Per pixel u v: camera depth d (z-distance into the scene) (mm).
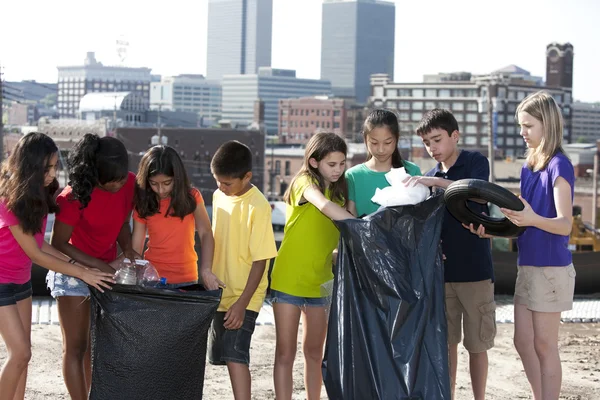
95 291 4430
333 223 4941
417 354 4402
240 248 5125
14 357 4719
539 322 5000
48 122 90562
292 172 102125
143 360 4387
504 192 4461
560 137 4965
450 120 5250
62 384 6266
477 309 5359
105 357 4410
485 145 141625
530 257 5008
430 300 4484
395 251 4508
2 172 4695
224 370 6785
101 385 4426
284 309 5211
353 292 4566
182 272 5086
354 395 4504
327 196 5160
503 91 142750
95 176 4824
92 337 4492
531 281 5012
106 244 5148
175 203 4859
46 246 4930
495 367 6973
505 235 4785
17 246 4723
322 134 5051
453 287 5395
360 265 4535
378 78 151750
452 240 5289
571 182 4863
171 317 4391
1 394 4742
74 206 4910
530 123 5004
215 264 5234
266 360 7070
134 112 117438
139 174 4875
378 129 5086
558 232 4672
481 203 4941
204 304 4410
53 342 7391
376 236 4512
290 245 5207
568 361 7191
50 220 20531
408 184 4605
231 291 5137
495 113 138125
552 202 4922
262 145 98250
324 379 4625
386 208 4539
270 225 5098
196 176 92312
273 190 102312
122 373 4395
